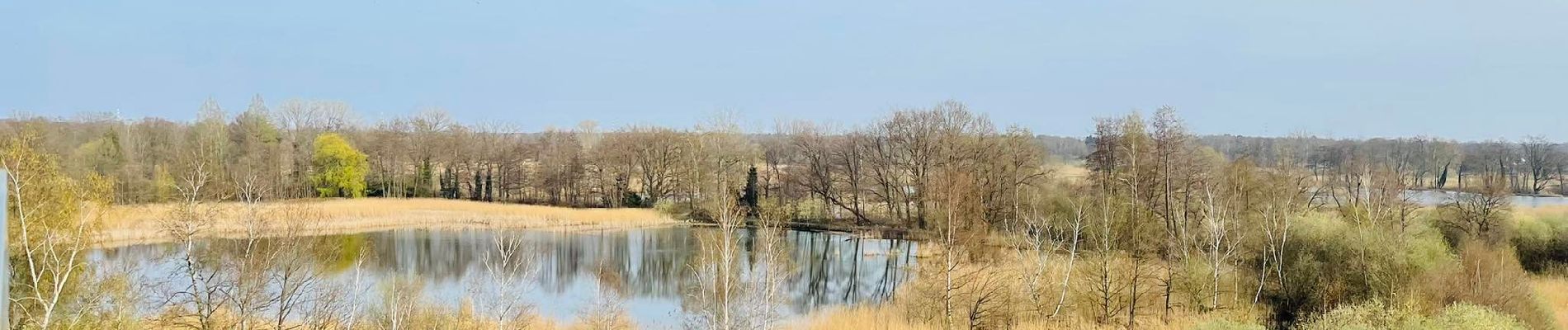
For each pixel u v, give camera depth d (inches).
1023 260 1605.6
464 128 4005.9
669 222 3011.8
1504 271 1330.0
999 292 1366.9
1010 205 2266.2
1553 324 1221.7
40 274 924.6
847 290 1868.8
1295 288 1389.0
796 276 2020.2
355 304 1256.8
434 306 1321.4
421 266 2052.2
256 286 1090.7
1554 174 3949.3
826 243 2635.3
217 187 1611.7
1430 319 1061.1
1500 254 1457.9
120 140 2591.0
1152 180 2064.5
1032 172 2404.0
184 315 1136.2
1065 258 1578.5
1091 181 2356.1
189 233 1125.7
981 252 1557.6
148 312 1165.7
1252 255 1499.8
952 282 1344.7
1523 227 1891.0
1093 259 1450.5
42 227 979.9
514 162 3708.2
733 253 1489.9
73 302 1017.5
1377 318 1097.4
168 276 1302.9
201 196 1504.7
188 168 1801.2
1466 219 1891.0
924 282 1425.9
